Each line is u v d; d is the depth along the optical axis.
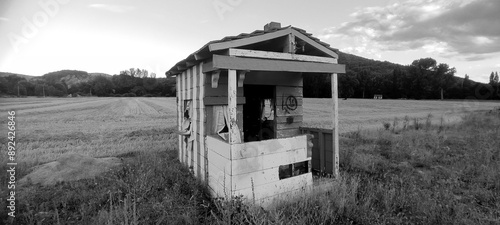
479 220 4.35
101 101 49.22
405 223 4.46
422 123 19.30
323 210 4.62
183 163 8.31
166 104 42.53
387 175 7.19
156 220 4.33
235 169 4.88
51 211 4.84
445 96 63.78
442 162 8.61
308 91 51.56
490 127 16.28
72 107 35.16
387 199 5.17
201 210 5.00
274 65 5.46
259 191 5.18
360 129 16.25
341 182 5.91
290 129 7.74
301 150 5.90
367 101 54.06
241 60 5.02
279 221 4.04
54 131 15.44
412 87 66.00
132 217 4.33
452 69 64.12
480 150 9.42
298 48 6.54
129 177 6.22
